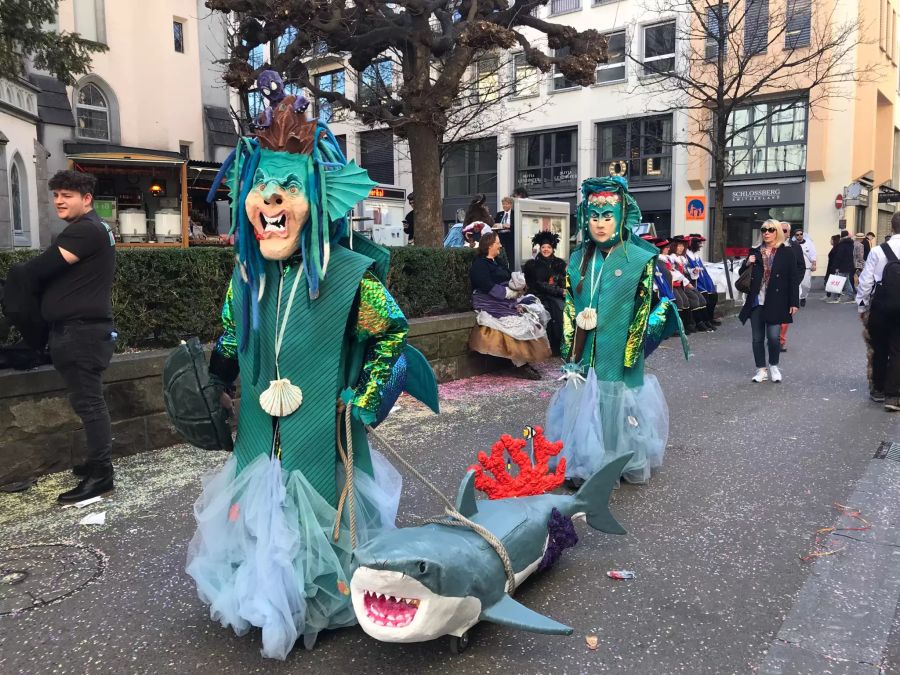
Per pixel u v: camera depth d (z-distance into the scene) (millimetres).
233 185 2701
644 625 2850
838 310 15734
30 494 4336
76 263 4031
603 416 4465
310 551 2598
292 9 8109
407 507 4164
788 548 3568
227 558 2693
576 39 9945
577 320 4605
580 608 2982
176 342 5879
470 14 9234
